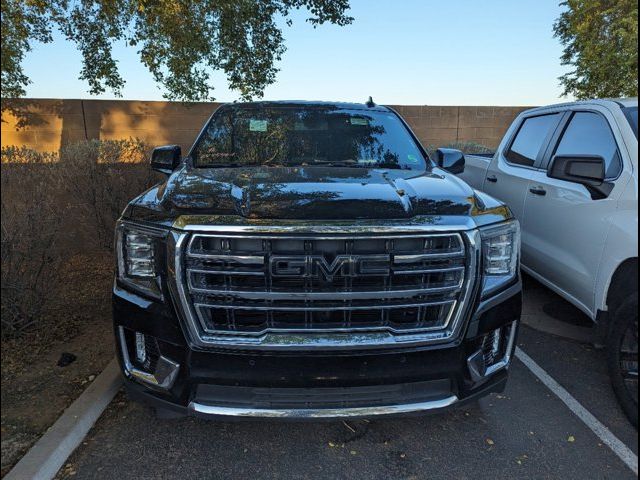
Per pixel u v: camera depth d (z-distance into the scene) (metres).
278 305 2.27
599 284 3.41
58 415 2.81
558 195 4.00
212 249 2.26
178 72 7.96
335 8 6.88
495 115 11.44
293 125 3.89
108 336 3.82
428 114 11.14
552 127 4.54
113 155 5.93
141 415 2.93
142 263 2.43
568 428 2.87
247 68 8.05
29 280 3.65
